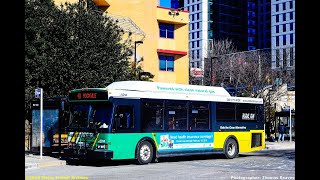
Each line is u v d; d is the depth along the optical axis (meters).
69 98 19.16
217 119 22.31
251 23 151.25
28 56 25.83
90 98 18.33
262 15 151.25
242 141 23.48
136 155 18.64
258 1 152.62
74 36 26.02
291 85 52.16
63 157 20.41
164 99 19.86
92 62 25.89
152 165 18.69
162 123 19.69
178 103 20.47
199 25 141.88
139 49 40.06
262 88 46.62
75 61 25.52
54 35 26.05
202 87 22.00
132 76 29.38
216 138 22.12
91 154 17.84
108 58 26.75
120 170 16.47
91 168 17.36
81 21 26.42
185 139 20.59
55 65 25.22
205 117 21.73
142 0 42.19
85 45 25.88
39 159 19.97
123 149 18.09
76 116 18.78
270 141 39.25
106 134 17.67
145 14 42.25
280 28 127.50
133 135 18.48
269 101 44.16
